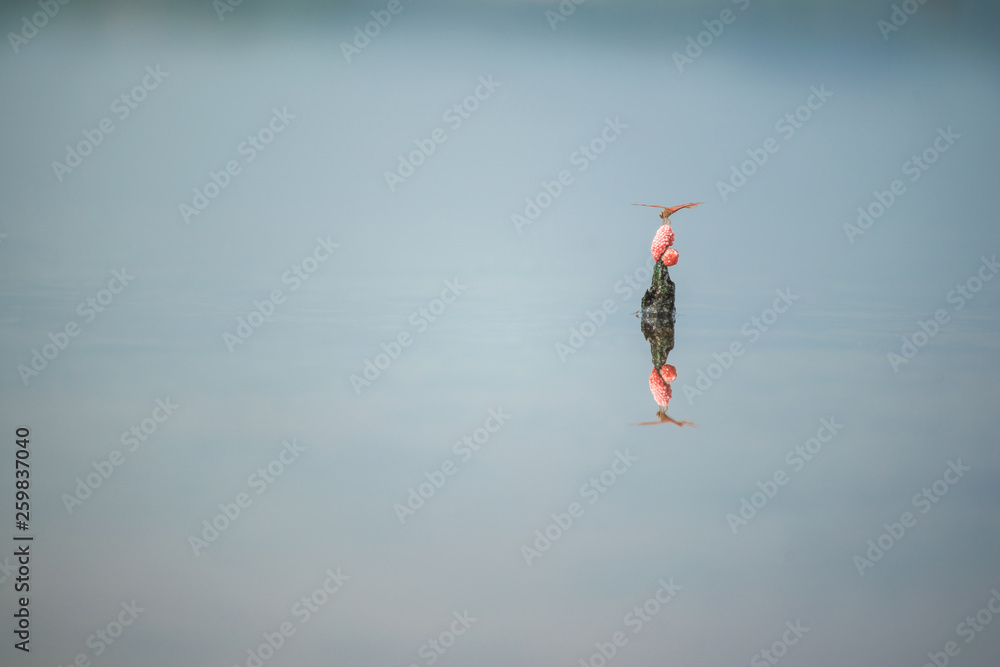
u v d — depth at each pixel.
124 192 88.44
